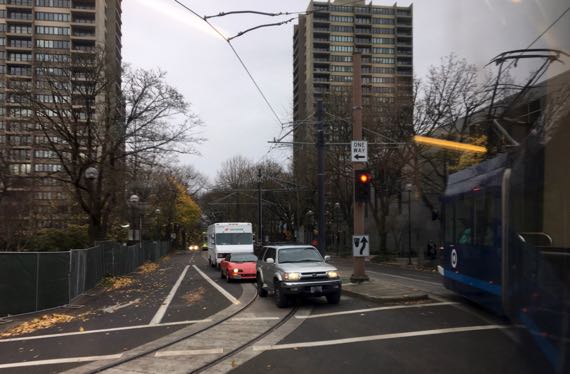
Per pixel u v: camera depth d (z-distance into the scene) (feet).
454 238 43.57
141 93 90.79
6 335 36.11
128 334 33.42
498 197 31.42
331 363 23.86
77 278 57.62
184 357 26.13
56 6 308.40
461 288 41.01
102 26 303.89
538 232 11.09
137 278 88.17
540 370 11.07
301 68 397.19
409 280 67.56
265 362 24.64
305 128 132.05
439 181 104.94
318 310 41.32
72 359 26.45
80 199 86.94
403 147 100.32
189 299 53.11
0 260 47.60
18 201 101.14
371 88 141.69
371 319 35.50
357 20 377.50
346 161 120.06
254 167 237.04
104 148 88.63
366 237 58.90
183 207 271.08
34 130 84.48
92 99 87.86
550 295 10.59
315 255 49.44
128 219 161.99
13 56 306.55
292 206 204.33
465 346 25.71
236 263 74.84
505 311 13.26
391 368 22.48
